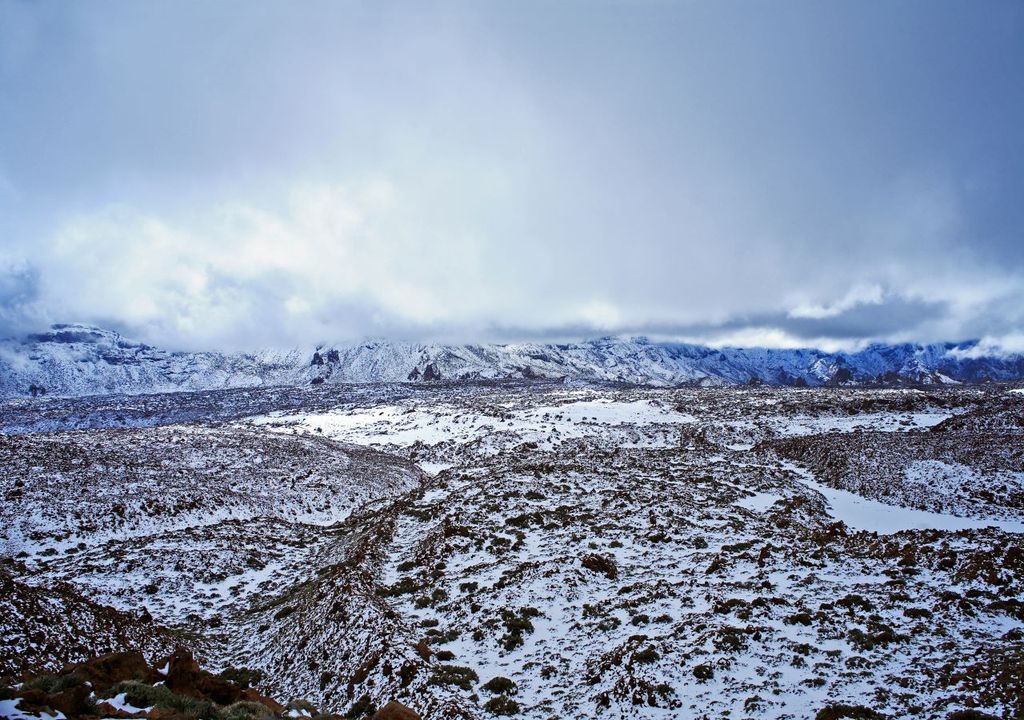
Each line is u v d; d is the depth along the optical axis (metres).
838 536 38.03
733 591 26.48
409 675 20.69
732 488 50.56
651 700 18.34
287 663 24.89
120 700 14.90
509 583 29.23
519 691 20.39
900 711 16.80
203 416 170.75
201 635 29.42
